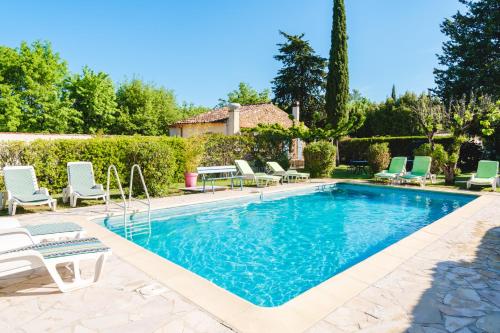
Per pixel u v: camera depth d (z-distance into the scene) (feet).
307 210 32.63
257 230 25.07
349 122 61.05
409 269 14.05
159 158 35.06
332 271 17.21
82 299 11.51
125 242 18.35
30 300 11.51
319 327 9.48
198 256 19.47
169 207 30.14
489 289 12.05
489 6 78.33
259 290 15.01
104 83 115.75
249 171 44.93
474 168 61.87
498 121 52.80
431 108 57.62
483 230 20.54
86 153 38.09
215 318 10.05
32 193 28.43
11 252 11.22
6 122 93.97
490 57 79.51
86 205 30.71
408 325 9.60
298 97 122.72
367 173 62.80
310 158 55.72
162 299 11.39
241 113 79.97
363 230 25.12
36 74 100.37
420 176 43.52
